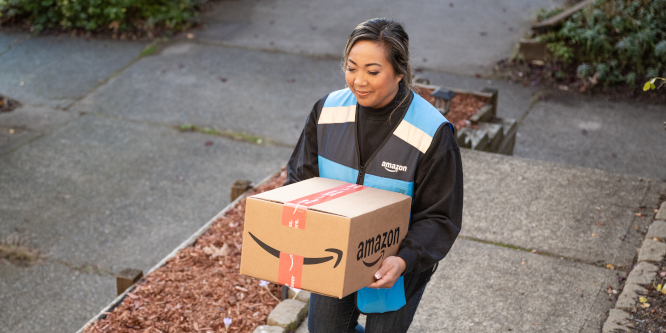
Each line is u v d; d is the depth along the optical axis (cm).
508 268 342
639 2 899
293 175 202
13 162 668
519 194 420
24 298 454
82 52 1021
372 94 172
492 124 625
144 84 899
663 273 316
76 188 615
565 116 793
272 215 164
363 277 164
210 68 957
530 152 700
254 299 324
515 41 1036
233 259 364
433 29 1103
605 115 796
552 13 1005
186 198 600
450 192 176
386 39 166
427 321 298
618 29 884
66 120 786
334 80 912
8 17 1130
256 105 830
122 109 818
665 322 279
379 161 181
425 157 175
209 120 785
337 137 189
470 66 950
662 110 807
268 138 739
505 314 302
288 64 973
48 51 1023
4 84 895
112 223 554
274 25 1145
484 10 1192
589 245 360
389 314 190
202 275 347
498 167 458
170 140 730
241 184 461
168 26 1113
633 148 705
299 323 305
